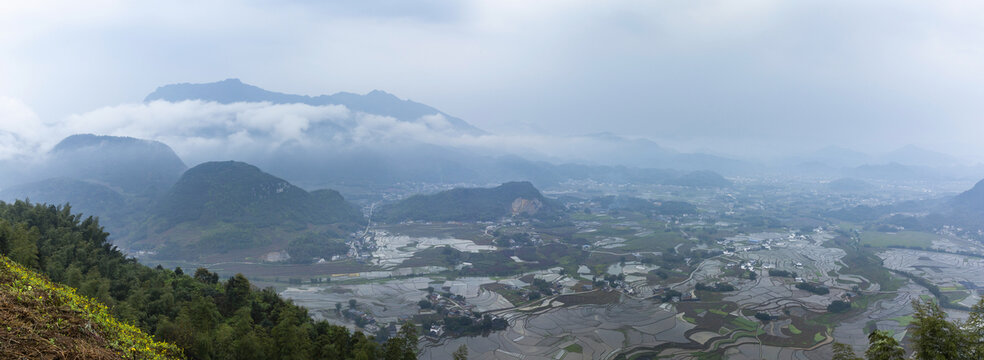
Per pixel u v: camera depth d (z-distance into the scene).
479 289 178.62
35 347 23.56
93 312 32.31
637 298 167.75
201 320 67.44
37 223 90.06
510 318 148.75
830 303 158.50
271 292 97.50
